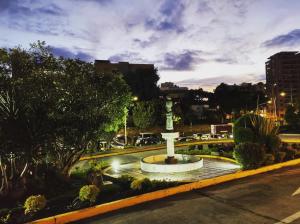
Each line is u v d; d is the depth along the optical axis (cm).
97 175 1288
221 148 2469
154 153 2802
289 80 11806
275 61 12200
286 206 927
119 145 3531
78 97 1192
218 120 7169
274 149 1711
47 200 977
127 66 8175
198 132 5766
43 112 1034
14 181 1143
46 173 1278
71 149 1262
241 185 1198
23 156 1003
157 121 4931
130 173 1822
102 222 830
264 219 827
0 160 1027
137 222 823
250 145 1477
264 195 1050
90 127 1184
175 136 1912
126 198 988
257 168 1460
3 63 1026
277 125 2059
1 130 944
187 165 1795
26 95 1023
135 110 4097
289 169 1503
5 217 831
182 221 823
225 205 951
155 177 1667
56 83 1119
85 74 1277
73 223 828
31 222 800
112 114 1482
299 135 4366
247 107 7438
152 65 8450
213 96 8325
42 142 1027
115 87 1492
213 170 1781
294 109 5616
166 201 1002
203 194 1078
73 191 1162
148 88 5850
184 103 7225
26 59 1074
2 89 992
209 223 806
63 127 1073
